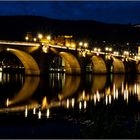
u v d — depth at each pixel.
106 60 167.50
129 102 56.28
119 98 63.53
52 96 67.81
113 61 179.62
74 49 138.38
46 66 120.25
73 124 34.78
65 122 36.06
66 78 127.06
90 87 90.38
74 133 30.06
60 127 33.09
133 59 196.38
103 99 61.81
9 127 33.00
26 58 118.25
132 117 36.41
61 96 67.94
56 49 125.31
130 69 195.00
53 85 93.88
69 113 42.88
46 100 60.81
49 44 119.94
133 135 19.23
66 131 31.02
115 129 19.75
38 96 67.75
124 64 187.00
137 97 65.69
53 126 33.66
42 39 124.69
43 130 31.55
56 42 138.12
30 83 98.62
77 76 142.12
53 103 56.00
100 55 161.50
